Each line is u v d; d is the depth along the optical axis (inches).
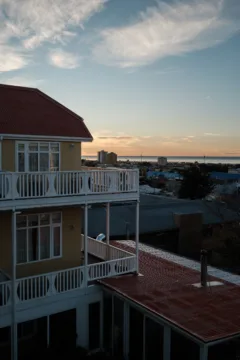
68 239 609.0
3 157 530.6
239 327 397.1
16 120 547.5
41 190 526.3
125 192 573.0
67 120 599.8
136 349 489.1
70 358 497.4
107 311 554.9
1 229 543.8
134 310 492.7
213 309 447.2
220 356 408.5
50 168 576.1
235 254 948.6
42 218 581.6
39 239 579.2
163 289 519.5
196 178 2113.7
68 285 544.4
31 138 539.8
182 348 422.6
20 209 480.4
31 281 494.0
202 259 541.6
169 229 1012.5
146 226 1005.2
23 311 485.4
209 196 2034.9
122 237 935.0
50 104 620.4
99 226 957.2
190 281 559.2
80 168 606.2
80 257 624.4
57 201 507.5
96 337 553.9
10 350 511.8
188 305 458.9
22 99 603.2
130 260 590.6
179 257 713.0
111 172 558.6
